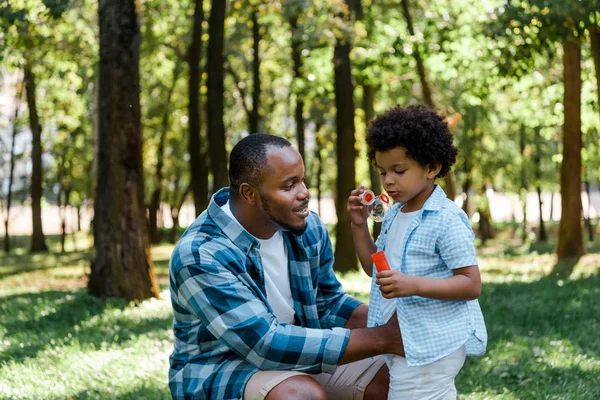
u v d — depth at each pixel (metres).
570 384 5.55
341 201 16.67
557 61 20.50
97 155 10.97
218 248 3.48
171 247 31.28
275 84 31.12
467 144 26.27
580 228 18.19
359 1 18.05
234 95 30.27
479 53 16.34
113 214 10.73
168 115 30.67
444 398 3.58
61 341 7.11
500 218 58.84
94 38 18.16
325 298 4.13
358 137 23.55
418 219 3.66
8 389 5.45
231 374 3.43
